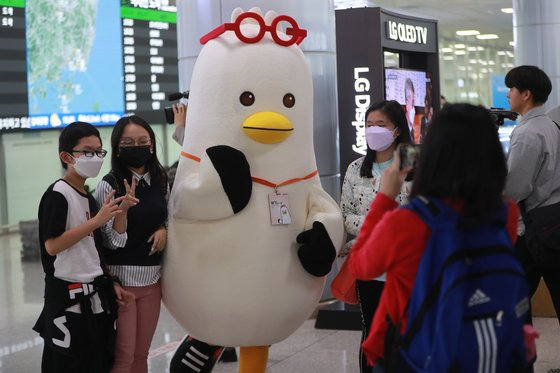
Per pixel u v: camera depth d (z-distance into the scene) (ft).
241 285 10.99
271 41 11.30
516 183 13.57
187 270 11.19
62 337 10.64
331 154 19.67
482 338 7.14
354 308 19.17
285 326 11.36
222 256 11.02
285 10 18.70
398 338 7.53
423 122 24.23
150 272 11.42
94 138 10.76
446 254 7.16
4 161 36.37
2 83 34.14
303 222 11.39
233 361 15.84
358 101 19.95
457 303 7.02
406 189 11.86
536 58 36.86
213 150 10.85
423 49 23.81
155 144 11.59
